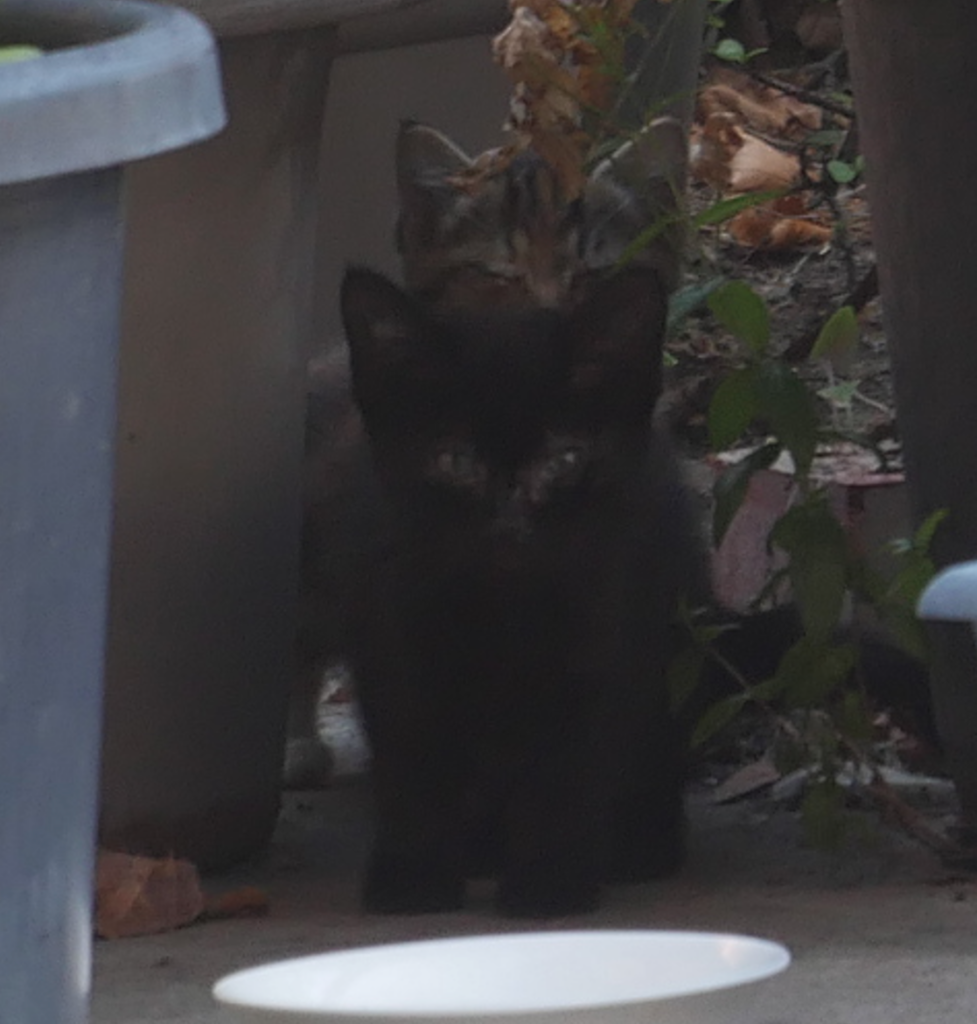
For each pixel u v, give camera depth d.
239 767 6.32
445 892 5.86
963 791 6.41
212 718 6.19
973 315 5.99
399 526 5.67
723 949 3.46
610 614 5.76
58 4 3.65
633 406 5.69
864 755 6.44
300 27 5.70
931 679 6.47
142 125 3.06
